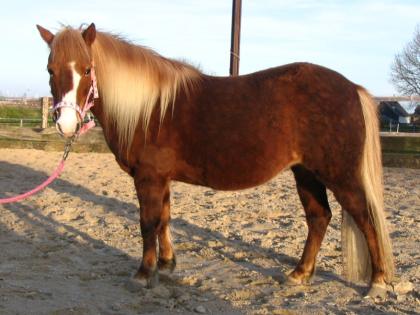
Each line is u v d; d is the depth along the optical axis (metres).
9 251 5.43
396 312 3.89
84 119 4.39
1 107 22.45
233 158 4.23
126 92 4.27
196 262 5.21
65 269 4.90
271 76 4.33
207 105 4.28
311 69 4.29
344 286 4.51
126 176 10.29
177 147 4.29
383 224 4.16
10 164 11.30
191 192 8.91
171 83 4.32
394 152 12.02
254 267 5.05
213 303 4.08
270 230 6.36
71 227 6.49
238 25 11.94
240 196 8.54
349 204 4.15
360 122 4.16
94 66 4.29
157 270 4.43
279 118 4.17
